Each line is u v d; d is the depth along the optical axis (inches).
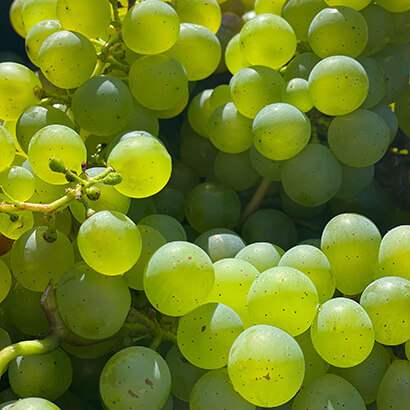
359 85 11.5
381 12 12.5
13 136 11.7
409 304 10.3
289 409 10.6
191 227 12.7
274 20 12.0
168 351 10.9
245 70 12.0
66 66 11.3
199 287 10.2
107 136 11.8
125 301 10.4
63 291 10.3
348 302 10.3
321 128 12.3
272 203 13.0
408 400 10.4
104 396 10.1
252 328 10.0
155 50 11.6
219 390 10.2
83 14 11.5
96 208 10.8
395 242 10.8
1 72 11.4
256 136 11.6
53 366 10.6
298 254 10.7
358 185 12.3
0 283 10.8
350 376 10.7
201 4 12.5
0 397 10.8
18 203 10.2
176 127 13.6
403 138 13.0
